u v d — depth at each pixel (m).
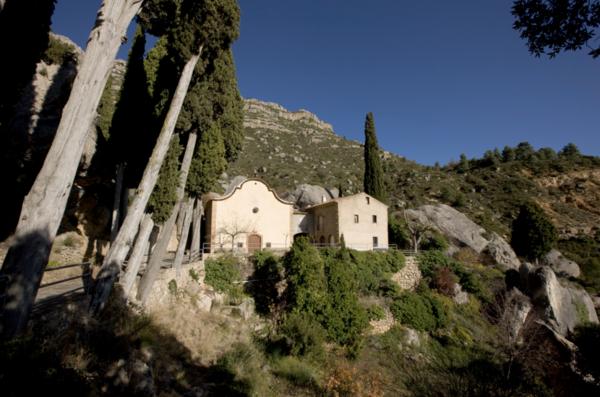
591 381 15.07
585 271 32.78
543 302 22.69
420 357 18.64
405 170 75.00
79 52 17.80
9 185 14.23
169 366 8.93
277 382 12.14
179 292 16.38
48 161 6.60
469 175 72.00
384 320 21.56
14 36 9.71
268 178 61.56
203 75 15.20
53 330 6.18
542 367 16.11
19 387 3.91
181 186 14.70
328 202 32.38
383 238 32.12
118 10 7.82
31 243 6.14
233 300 19.30
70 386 4.81
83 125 7.03
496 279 26.77
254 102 147.75
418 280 26.64
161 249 13.38
